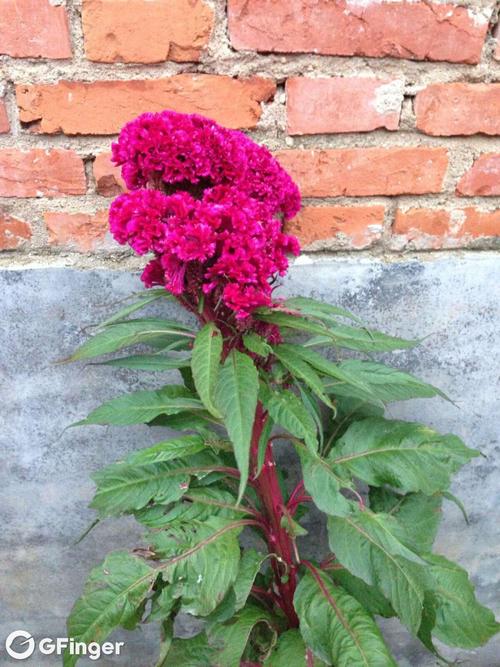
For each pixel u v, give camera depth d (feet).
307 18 4.45
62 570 6.20
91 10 4.31
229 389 3.42
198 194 3.81
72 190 4.85
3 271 4.87
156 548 4.10
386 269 5.10
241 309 3.48
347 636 4.02
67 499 5.83
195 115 3.79
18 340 5.11
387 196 5.06
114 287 5.00
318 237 5.10
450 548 6.50
